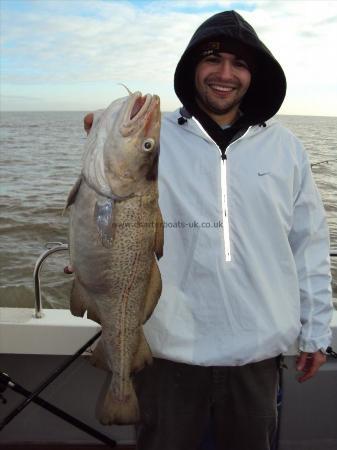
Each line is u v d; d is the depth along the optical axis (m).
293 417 2.63
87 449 2.68
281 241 1.89
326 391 2.62
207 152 1.89
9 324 2.47
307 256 2.03
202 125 1.95
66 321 2.51
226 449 2.04
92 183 1.68
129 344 1.78
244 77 1.95
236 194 1.86
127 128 1.68
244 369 1.88
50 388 2.65
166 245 1.85
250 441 1.97
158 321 1.85
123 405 1.77
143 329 1.86
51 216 9.80
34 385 2.62
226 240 1.82
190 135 1.93
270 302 1.84
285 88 2.03
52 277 6.48
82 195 1.69
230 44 1.89
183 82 2.00
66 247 2.43
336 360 2.60
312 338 1.99
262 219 1.87
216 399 1.92
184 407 1.92
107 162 1.68
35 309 2.54
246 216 1.85
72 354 2.49
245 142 1.92
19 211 10.12
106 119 1.72
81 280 1.74
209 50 1.90
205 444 2.18
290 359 2.55
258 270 1.83
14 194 11.62
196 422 1.94
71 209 1.73
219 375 1.87
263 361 1.92
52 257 7.39
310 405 2.62
